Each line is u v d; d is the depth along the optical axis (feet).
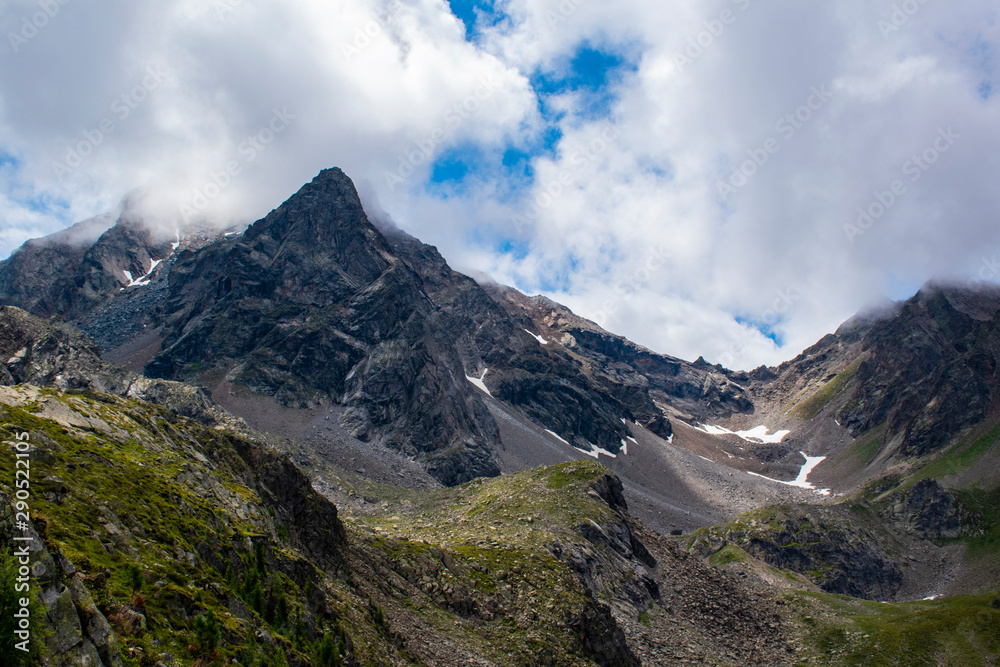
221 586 142.31
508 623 279.08
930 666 474.08
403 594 269.23
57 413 182.91
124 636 105.70
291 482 256.73
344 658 171.94
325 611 185.26
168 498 166.30
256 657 127.24
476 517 475.72
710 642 403.54
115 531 136.15
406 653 215.51
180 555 145.07
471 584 300.81
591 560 395.55
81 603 97.66
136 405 224.74
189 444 225.56
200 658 115.03
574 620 291.17
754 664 408.05
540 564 341.21
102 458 166.50
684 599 437.58
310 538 246.27
